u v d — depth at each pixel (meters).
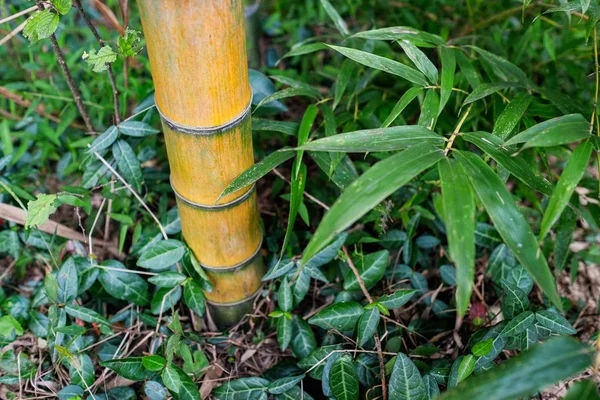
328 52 1.10
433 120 0.63
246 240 0.71
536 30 0.89
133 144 0.78
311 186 0.88
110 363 0.68
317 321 0.70
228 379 0.76
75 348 0.73
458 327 0.78
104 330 0.74
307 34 1.11
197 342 0.77
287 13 1.15
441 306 0.80
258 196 0.92
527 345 0.68
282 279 0.80
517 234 0.51
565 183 0.54
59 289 0.73
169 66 0.55
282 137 0.92
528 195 0.83
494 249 0.80
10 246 0.81
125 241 0.88
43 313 0.82
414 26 1.02
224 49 0.55
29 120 0.91
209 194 0.64
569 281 0.89
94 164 0.78
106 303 0.83
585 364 0.48
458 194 0.52
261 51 1.08
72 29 1.05
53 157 0.94
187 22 0.52
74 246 0.82
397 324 0.76
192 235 0.70
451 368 0.67
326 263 0.82
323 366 0.71
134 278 0.76
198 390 0.69
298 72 1.10
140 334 0.78
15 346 0.78
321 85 1.04
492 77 0.79
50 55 0.95
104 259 0.86
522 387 0.48
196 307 0.74
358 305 0.71
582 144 0.55
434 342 0.78
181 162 0.62
